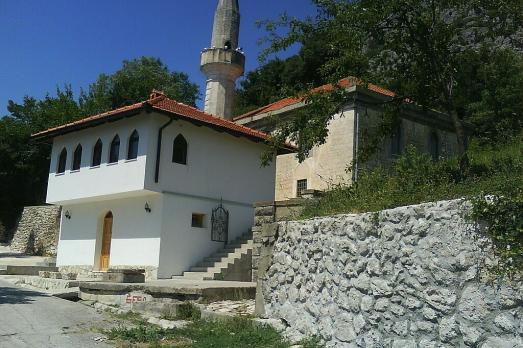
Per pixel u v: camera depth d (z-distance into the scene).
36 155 41.62
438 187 7.46
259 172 22.62
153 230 19.14
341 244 7.62
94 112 44.38
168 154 19.45
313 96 11.66
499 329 5.02
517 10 10.82
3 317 10.57
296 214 11.34
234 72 29.19
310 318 8.23
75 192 21.80
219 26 29.86
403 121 24.00
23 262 27.31
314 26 12.08
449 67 11.37
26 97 46.69
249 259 19.05
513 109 21.95
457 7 11.25
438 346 5.70
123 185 19.41
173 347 8.19
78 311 11.82
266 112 26.50
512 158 9.62
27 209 35.69
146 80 48.00
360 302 7.04
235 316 9.85
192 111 21.31
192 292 11.89
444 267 5.73
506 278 5.00
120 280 14.52
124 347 8.30
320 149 23.53
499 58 12.74
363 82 12.12
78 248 22.86
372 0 10.86
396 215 6.58
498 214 5.18
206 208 20.39
